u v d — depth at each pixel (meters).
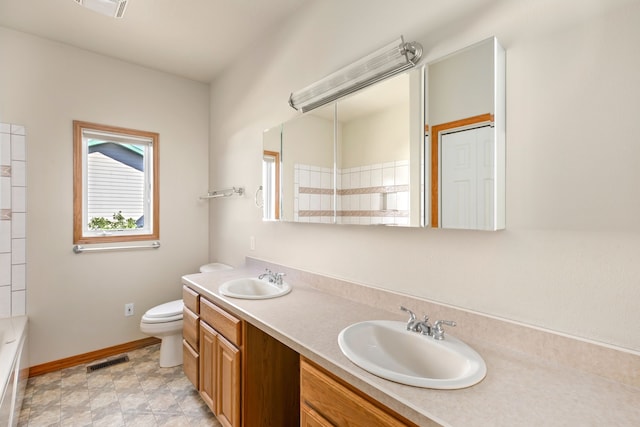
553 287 1.02
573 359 0.98
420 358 1.16
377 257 1.58
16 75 2.30
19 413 1.88
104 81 2.67
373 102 1.54
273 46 2.30
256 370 1.57
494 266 1.16
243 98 2.67
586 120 0.96
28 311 2.35
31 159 2.36
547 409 0.78
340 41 1.77
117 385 2.23
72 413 1.92
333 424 1.02
